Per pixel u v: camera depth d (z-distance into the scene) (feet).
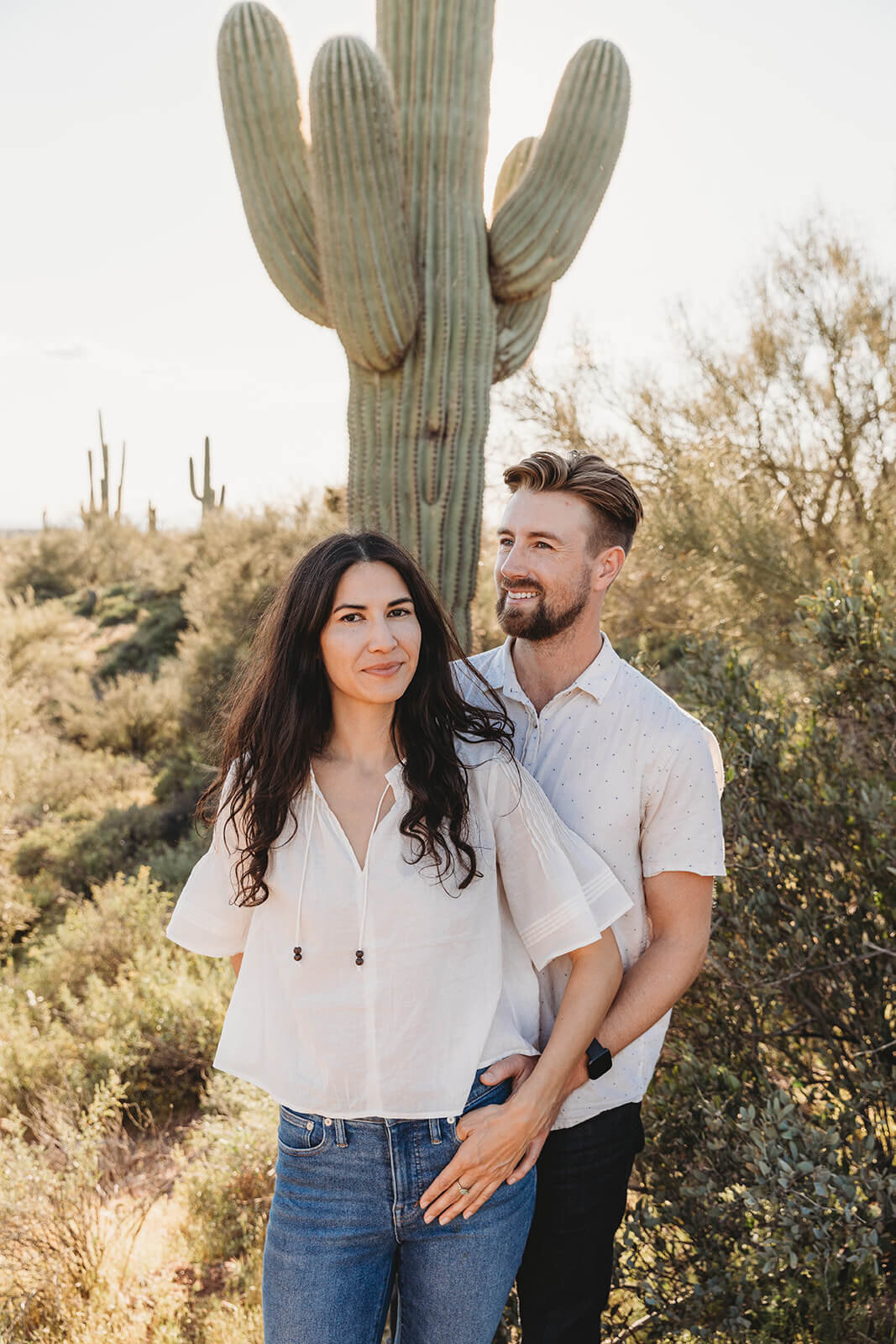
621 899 5.59
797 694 12.14
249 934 5.64
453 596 17.72
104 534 89.66
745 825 8.86
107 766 38.29
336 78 14.94
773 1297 7.33
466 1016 5.29
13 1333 9.65
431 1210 5.18
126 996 16.47
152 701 42.11
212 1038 15.17
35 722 41.29
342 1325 5.23
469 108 16.67
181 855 25.95
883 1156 7.49
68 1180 11.11
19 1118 13.41
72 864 27.66
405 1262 5.48
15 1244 10.31
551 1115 5.42
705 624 20.86
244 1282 10.44
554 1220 6.09
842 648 9.16
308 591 5.34
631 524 5.97
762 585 20.89
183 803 30.12
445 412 17.12
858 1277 7.04
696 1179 7.83
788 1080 8.88
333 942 5.16
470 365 17.21
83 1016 16.38
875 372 24.97
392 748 5.43
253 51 16.48
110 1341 9.53
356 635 5.20
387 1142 5.23
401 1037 5.15
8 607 63.77
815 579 20.53
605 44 17.03
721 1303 7.34
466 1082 5.26
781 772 8.99
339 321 16.52
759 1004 8.81
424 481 17.29
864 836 8.70
